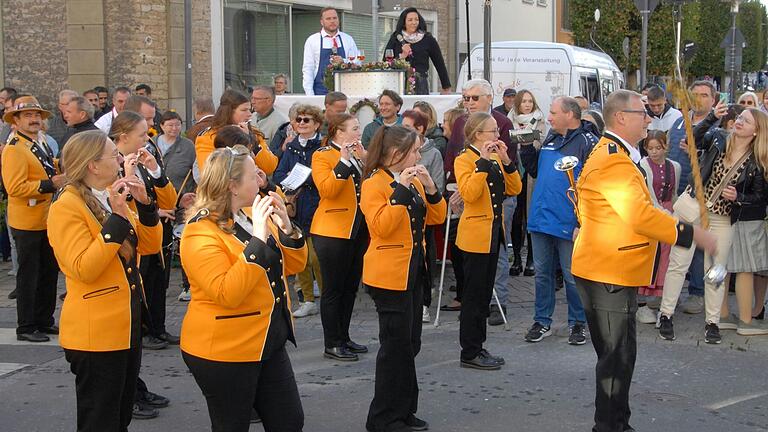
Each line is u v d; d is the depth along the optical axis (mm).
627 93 5445
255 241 4316
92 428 4961
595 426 5582
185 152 9695
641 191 5332
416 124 8797
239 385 4398
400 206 5727
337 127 7512
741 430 5973
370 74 10914
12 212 8148
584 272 5551
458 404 6453
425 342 8133
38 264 8211
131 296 4969
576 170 7750
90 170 4938
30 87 15289
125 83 14781
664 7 24094
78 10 14805
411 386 5820
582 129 7969
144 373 7262
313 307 9250
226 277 4266
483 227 7047
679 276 8148
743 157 7961
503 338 8250
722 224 8055
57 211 4840
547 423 6070
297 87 18422
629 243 5387
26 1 15148
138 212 5328
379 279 5742
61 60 15070
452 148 9281
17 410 6391
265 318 4430
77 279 4809
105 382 4922
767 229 8156
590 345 8008
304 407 6387
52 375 7223
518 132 8594
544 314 8148
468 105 8359
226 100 7766
